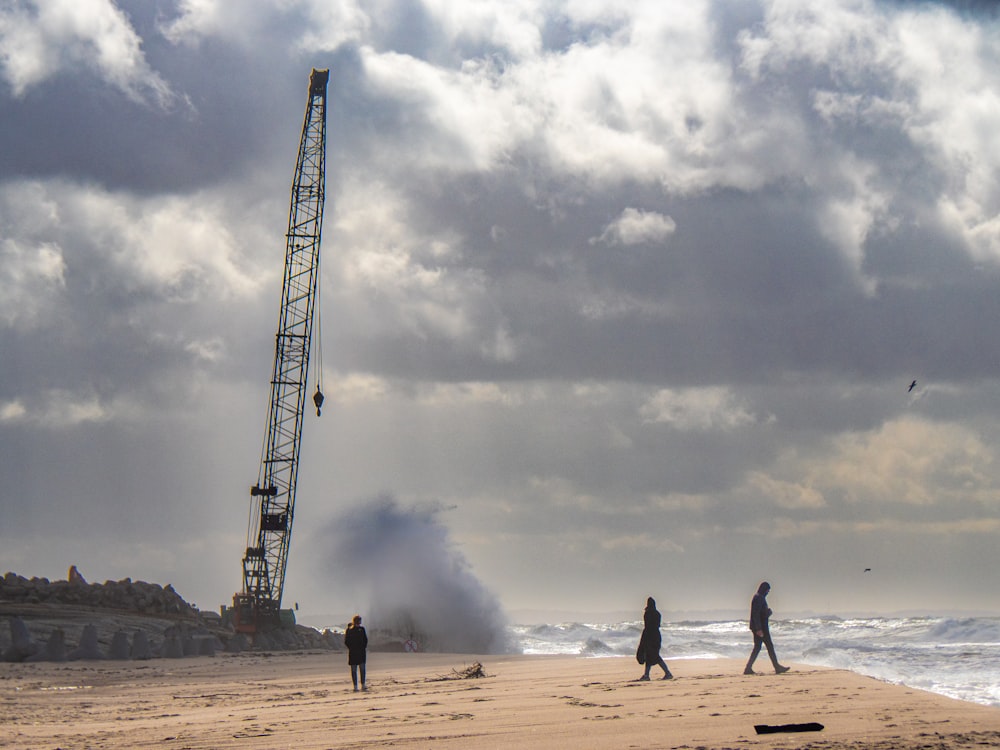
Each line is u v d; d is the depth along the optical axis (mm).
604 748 15984
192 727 22891
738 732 17109
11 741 21016
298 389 96062
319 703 28547
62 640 56156
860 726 17281
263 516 93250
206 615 95938
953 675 42781
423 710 24328
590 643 70562
